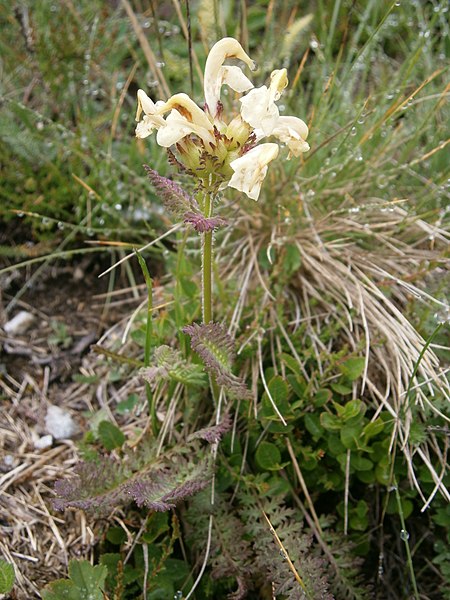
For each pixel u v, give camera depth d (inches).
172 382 6.2
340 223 7.3
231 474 5.9
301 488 6.1
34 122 8.1
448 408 5.9
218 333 5.3
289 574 5.3
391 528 6.3
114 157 8.1
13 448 6.4
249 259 7.3
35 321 7.4
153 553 5.8
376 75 8.9
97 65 8.5
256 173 4.3
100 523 6.0
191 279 7.0
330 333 6.5
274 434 6.0
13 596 5.5
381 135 7.6
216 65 4.9
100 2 8.9
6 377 7.0
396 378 6.3
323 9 9.1
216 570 5.5
